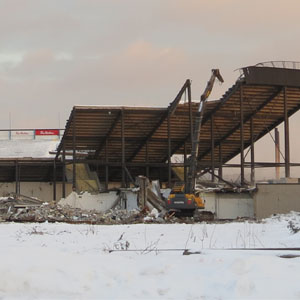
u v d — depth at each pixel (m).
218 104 69.00
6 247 16.50
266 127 77.00
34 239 23.61
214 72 61.59
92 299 9.86
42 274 10.91
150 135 73.62
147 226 33.88
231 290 10.09
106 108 64.19
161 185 85.00
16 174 76.06
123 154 67.69
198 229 30.45
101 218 45.16
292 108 72.38
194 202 53.06
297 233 25.88
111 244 21.17
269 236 26.05
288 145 68.38
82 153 78.00
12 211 49.50
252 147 75.44
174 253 16.42
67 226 33.41
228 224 36.12
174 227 32.62
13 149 86.00
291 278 10.88
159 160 83.19
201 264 13.12
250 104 70.25
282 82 64.88
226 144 80.44
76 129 69.88
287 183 56.59
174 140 76.69
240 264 11.88
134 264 13.00
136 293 10.23
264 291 9.99
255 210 57.94
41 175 81.00
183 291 10.32
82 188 77.12
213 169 73.56
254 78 63.88
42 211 46.91
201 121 65.56
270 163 78.44
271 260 12.41
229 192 59.31
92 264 12.22
